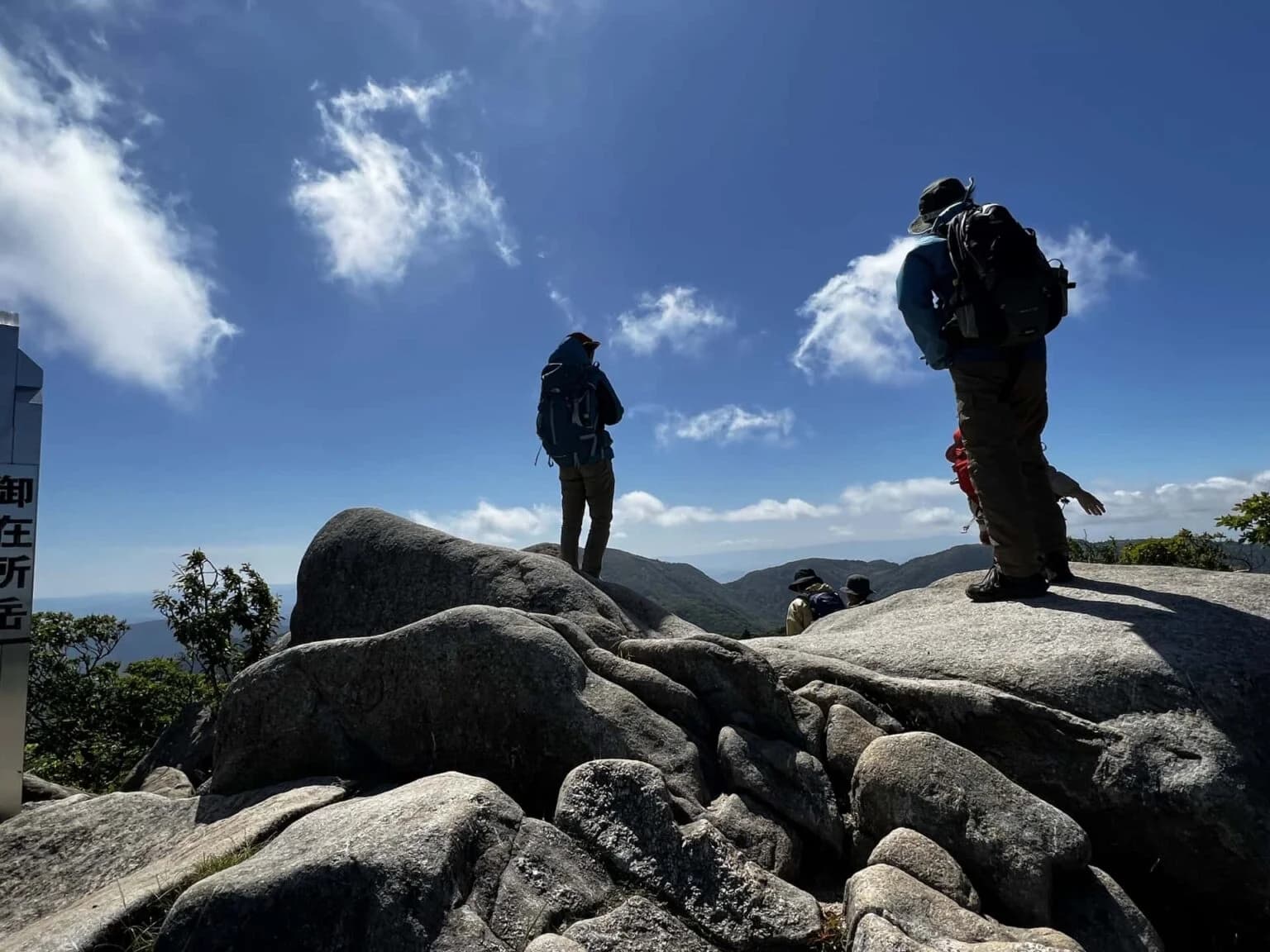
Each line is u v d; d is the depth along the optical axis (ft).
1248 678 14.83
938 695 15.62
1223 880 13.23
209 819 15.75
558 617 18.37
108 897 12.59
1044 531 21.03
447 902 10.37
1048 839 12.25
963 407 19.10
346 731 16.75
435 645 16.01
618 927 10.77
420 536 24.64
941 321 18.76
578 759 14.64
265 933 10.19
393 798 12.58
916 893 11.00
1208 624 16.55
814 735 15.56
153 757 34.17
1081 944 11.50
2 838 16.07
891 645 18.33
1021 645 16.89
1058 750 14.57
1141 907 13.82
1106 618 17.34
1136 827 13.82
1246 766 13.61
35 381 20.38
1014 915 11.73
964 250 17.69
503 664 15.40
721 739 15.02
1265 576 20.47
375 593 24.09
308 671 17.20
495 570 22.74
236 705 17.57
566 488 28.68
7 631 19.39
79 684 77.15
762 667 16.10
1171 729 14.21
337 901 10.29
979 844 12.20
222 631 56.29
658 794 12.52
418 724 16.03
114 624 82.89
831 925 11.73
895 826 13.00
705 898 11.51
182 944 10.32
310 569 25.41
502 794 12.41
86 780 69.21
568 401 27.71
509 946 10.23
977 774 13.15
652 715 15.31
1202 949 13.30
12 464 19.80
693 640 16.88
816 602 33.04
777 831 13.38
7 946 11.88
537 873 11.19
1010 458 18.88
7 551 19.54
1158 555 95.96
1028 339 17.67
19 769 19.20
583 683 15.56
